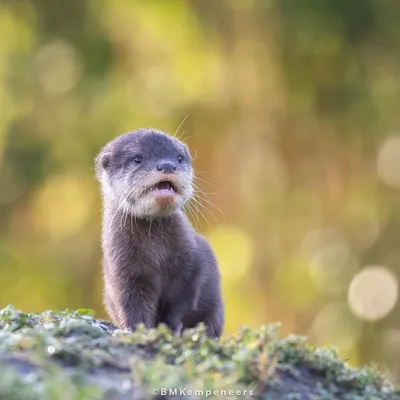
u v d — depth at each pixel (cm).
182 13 2589
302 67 2567
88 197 2616
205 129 2588
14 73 2667
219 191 2567
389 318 2511
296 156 2594
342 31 2548
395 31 2562
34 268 2620
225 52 2580
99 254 2586
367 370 798
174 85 2595
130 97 2614
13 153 2664
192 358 705
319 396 718
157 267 991
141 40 2641
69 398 595
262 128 2580
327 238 2569
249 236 2528
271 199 2555
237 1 2552
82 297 2586
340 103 2594
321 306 2512
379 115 2595
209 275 1025
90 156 2619
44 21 2708
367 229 2588
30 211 2677
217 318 1038
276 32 2544
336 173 2600
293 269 2516
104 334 766
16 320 824
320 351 796
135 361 685
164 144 1062
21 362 676
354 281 2538
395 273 2552
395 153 2602
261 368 706
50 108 2661
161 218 994
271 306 2488
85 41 2672
